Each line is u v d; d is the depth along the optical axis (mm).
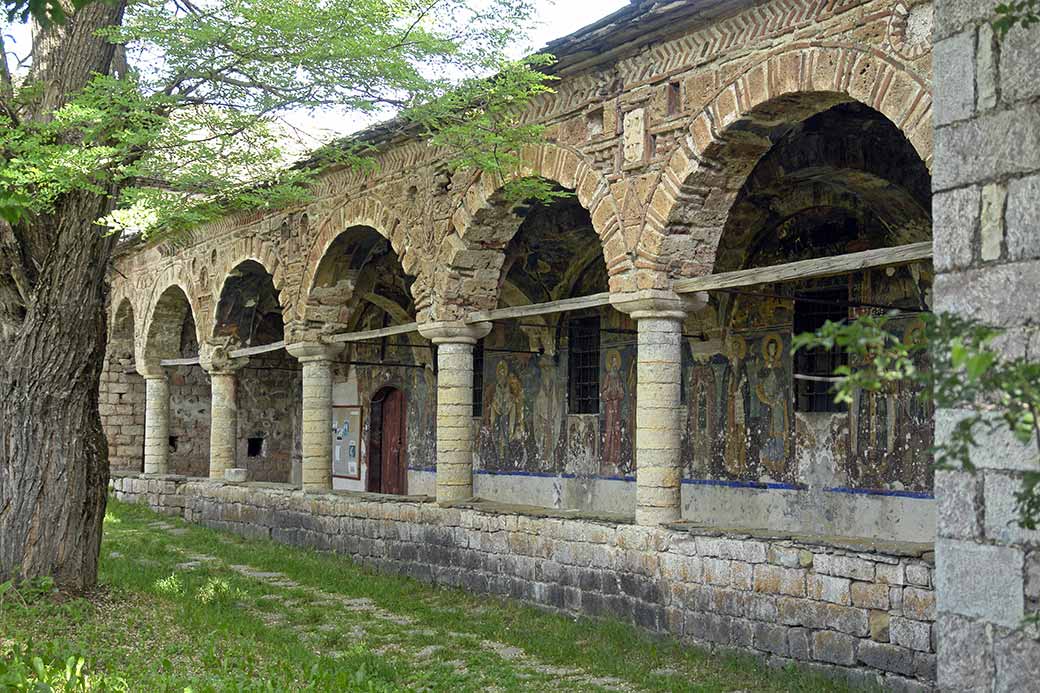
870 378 4020
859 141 13578
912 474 14531
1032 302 5160
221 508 21984
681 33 11984
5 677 8359
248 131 13773
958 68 5570
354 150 16031
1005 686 5215
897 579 9664
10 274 12609
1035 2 4922
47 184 11422
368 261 19328
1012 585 5199
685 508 17859
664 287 12281
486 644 12055
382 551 16922
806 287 16031
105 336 13352
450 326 15656
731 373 17203
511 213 15211
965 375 5129
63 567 12852
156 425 26609
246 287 22562
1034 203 5176
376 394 26000
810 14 10633
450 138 13680
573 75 13414
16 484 12625
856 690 9742
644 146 12383
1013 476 5203
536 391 21234
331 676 9547
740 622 11156
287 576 16484
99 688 8789
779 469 16391
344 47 12180
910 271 14461
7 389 12711
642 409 12484
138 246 26172
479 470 22562
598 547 12961
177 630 11562
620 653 11445
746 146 11734
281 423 29734
